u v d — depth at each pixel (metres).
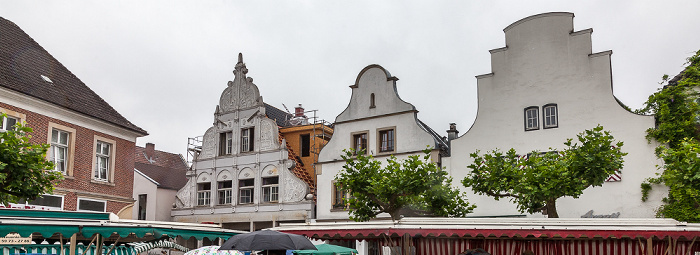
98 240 12.52
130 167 28.28
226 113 33.69
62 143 24.58
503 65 26.34
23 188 14.88
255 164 31.91
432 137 27.28
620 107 23.80
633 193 23.05
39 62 25.69
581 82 24.67
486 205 25.41
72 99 25.53
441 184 21.00
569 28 25.30
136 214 35.66
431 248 15.23
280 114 37.12
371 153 28.77
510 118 25.75
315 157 32.38
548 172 18.42
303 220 29.94
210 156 33.72
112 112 27.84
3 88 21.52
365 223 13.45
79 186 25.00
